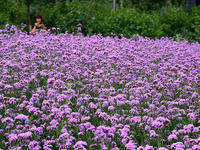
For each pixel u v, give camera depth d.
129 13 16.62
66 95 5.35
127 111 5.29
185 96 6.30
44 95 5.70
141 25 15.52
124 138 4.08
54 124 4.50
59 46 8.89
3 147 3.98
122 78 6.97
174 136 4.13
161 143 4.28
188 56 9.80
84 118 4.67
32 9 18.53
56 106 5.14
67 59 7.80
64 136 4.02
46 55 8.23
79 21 15.80
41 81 6.62
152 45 10.91
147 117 4.82
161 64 8.22
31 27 17.45
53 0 19.20
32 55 7.74
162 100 5.96
